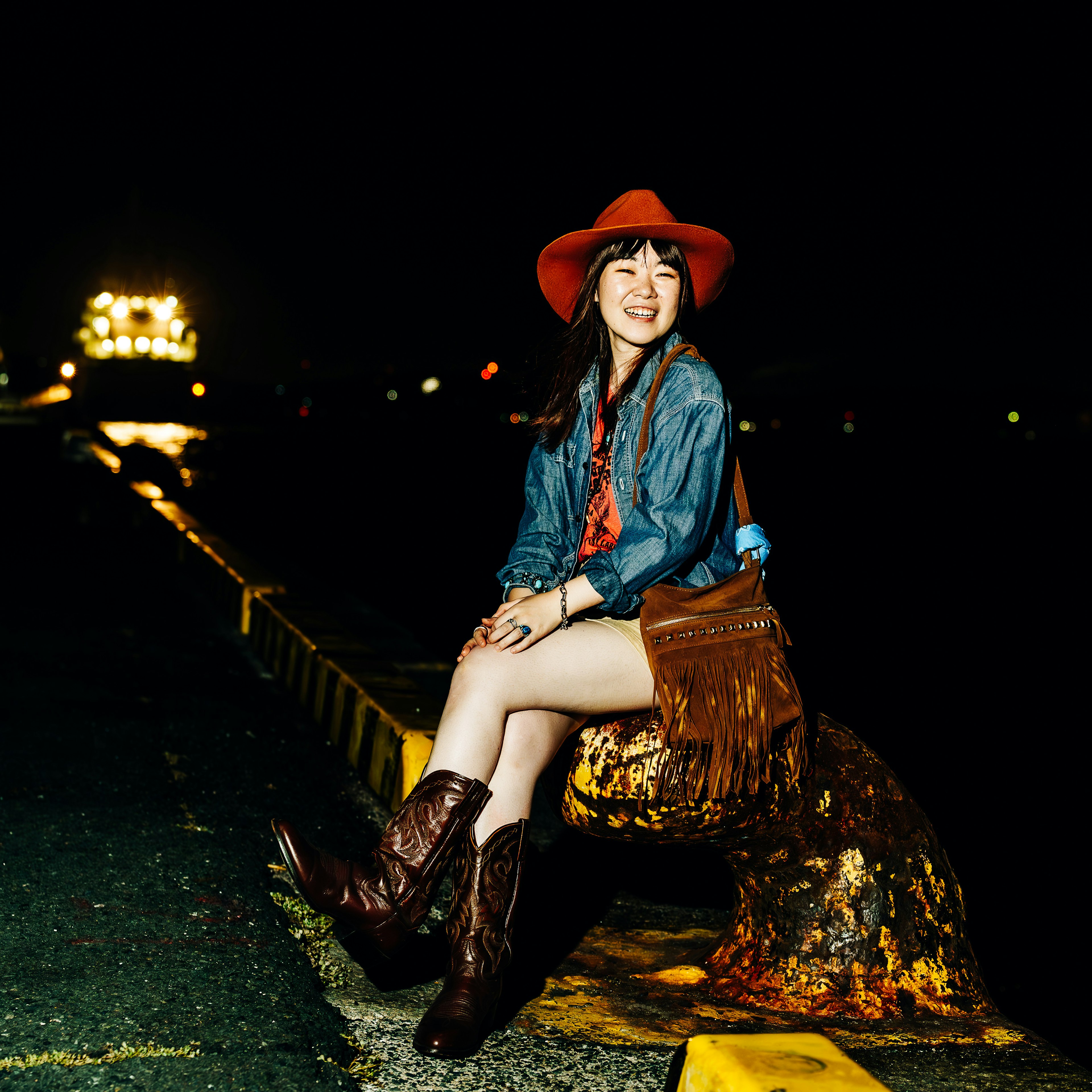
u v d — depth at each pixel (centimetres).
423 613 929
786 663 252
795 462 3344
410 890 230
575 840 393
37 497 1574
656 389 262
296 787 431
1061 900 397
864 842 266
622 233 265
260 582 756
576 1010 258
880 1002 264
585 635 249
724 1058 165
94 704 532
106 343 4538
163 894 309
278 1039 228
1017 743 585
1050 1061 240
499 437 4384
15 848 335
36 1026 228
